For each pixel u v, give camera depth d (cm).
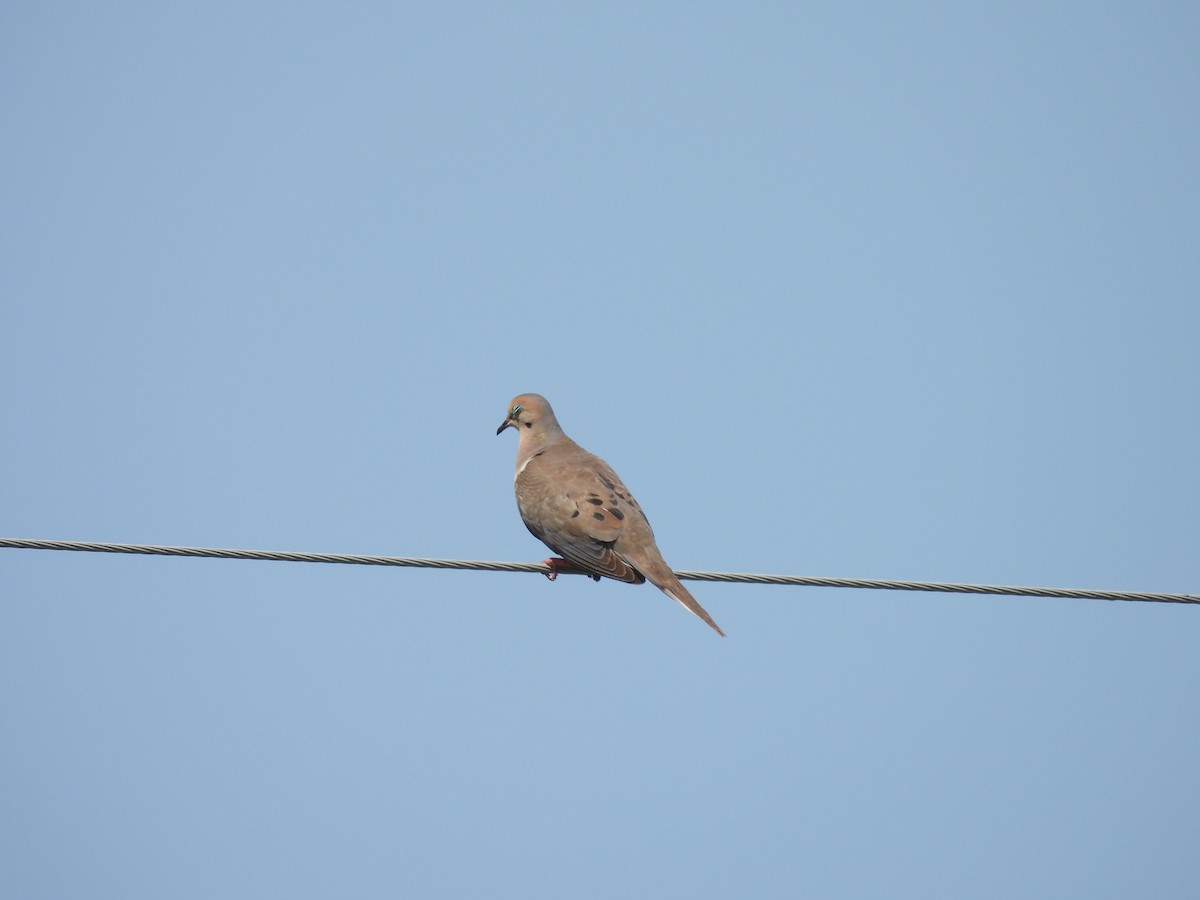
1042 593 1221
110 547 1223
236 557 1234
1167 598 1214
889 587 1243
